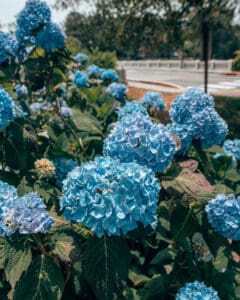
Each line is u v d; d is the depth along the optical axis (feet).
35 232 2.20
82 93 6.78
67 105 6.43
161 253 3.07
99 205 2.09
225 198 2.93
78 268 2.61
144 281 2.89
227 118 15.48
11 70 4.78
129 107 5.08
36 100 6.98
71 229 2.45
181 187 2.65
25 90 5.55
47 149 4.07
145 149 2.57
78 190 2.19
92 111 6.50
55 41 4.47
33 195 2.47
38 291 2.25
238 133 13.07
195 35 16.79
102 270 2.23
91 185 2.15
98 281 2.21
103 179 2.15
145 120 2.69
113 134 2.71
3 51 4.65
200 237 3.18
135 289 3.00
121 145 2.59
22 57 4.84
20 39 4.62
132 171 2.23
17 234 2.26
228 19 15.60
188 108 3.37
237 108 17.29
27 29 4.50
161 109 6.50
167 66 52.70
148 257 3.24
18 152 3.74
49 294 2.25
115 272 2.23
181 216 2.83
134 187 2.14
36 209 2.33
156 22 17.34
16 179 3.76
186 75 41.86
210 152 3.90
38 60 4.58
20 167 3.75
